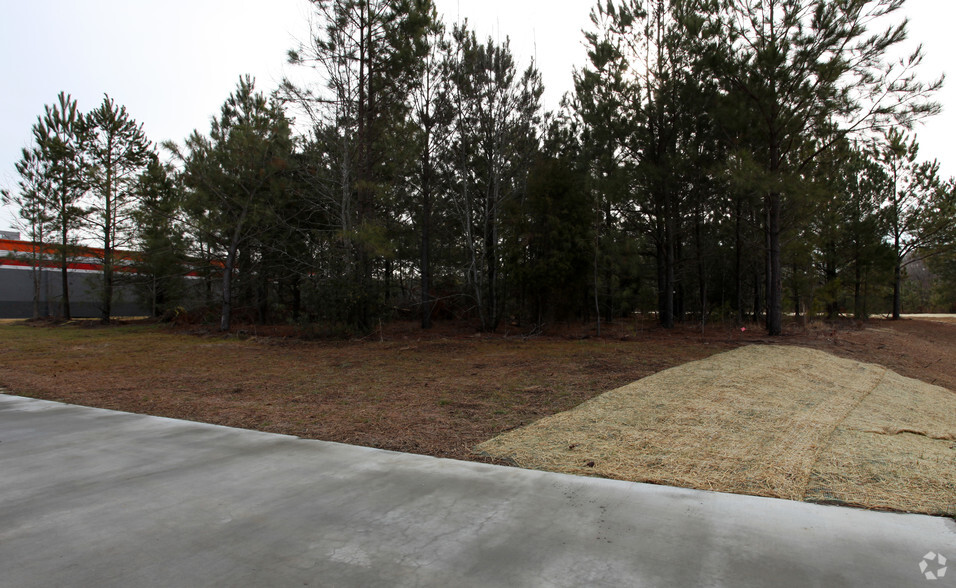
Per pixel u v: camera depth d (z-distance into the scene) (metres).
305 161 18.00
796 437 4.94
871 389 8.18
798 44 13.72
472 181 18.69
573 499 3.46
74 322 23.14
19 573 2.51
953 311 42.16
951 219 25.62
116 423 5.73
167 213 19.58
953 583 2.39
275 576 2.49
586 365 9.78
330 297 15.31
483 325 17.23
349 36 15.82
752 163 13.64
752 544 2.80
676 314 22.94
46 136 22.56
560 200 15.58
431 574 2.49
